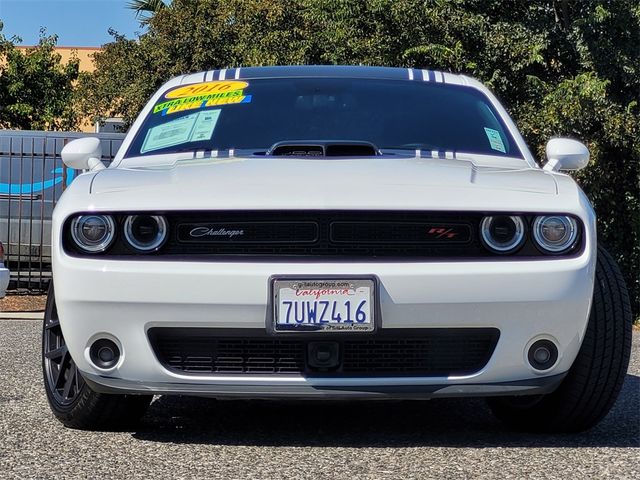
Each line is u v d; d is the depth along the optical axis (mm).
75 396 3578
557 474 3018
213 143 3961
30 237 12094
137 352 3162
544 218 3184
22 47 26578
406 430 3713
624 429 3744
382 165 3473
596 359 3389
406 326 3096
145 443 3443
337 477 2963
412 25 14141
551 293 3123
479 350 3199
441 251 3148
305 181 3225
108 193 3240
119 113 20750
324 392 3131
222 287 3064
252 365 3172
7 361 5941
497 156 3965
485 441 3502
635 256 13758
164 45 17672
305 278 3055
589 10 15938
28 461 3184
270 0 16500
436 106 4254
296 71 4512
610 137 13203
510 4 16578
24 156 12375
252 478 2951
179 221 3158
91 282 3131
